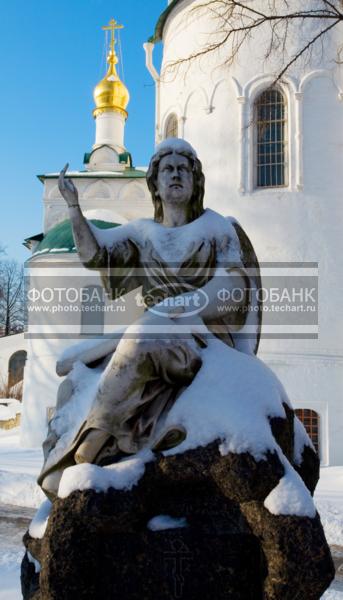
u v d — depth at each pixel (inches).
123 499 127.7
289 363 701.3
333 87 739.4
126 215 1033.5
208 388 136.2
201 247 156.3
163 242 160.9
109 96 1201.4
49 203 1039.6
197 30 787.4
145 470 132.3
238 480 125.7
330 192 733.9
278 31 737.0
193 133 783.7
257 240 734.5
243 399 135.8
